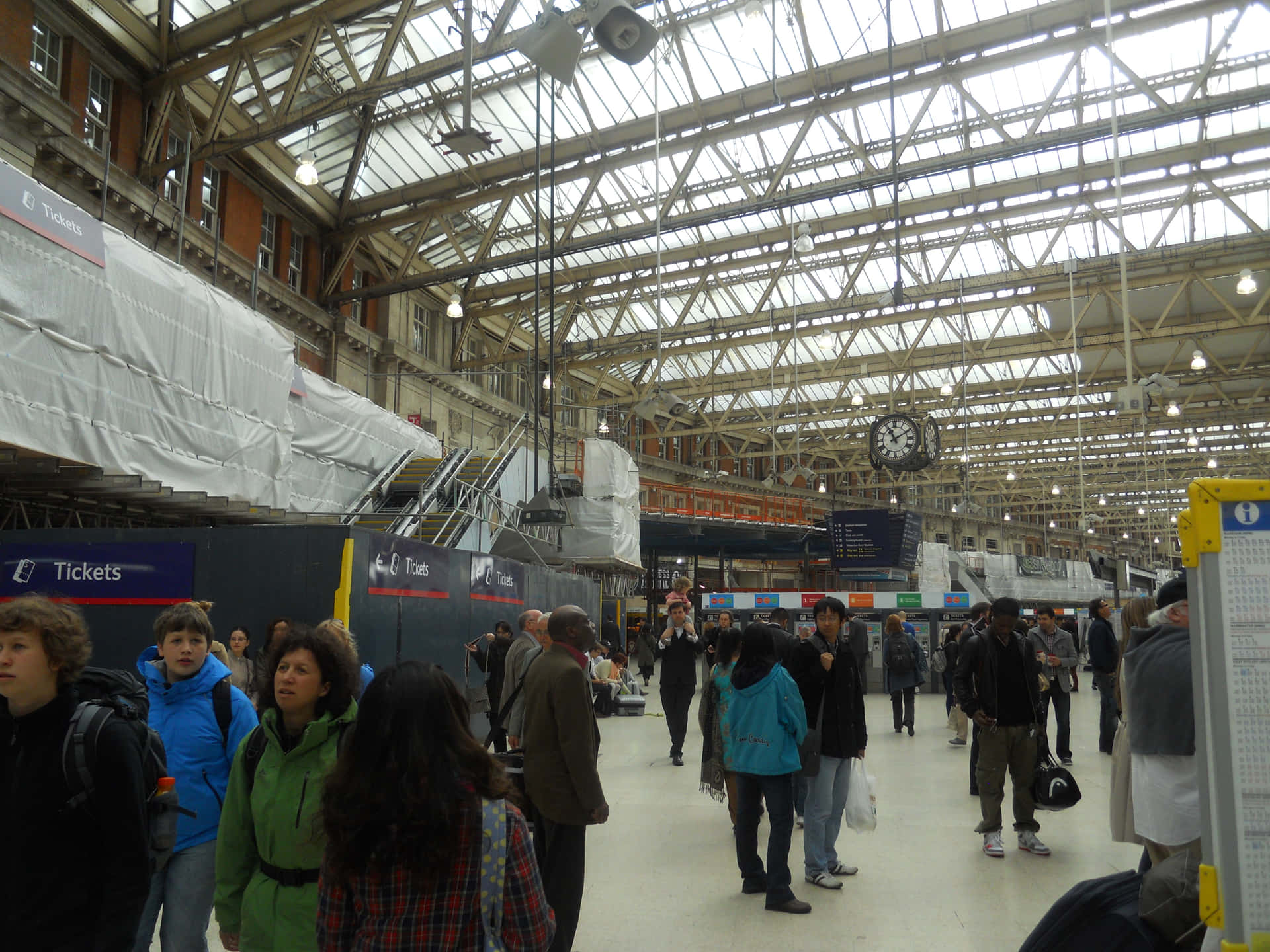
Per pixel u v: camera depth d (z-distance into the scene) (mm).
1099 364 34156
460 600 11648
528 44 9258
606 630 18078
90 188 18250
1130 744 3818
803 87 20656
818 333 34344
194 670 3586
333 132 25344
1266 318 27734
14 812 2383
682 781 9359
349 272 29047
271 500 12992
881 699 19391
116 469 10000
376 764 1895
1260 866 2424
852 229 28594
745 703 5449
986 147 19828
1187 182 23031
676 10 20828
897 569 30688
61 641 2455
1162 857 3676
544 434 34094
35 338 8891
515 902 1961
